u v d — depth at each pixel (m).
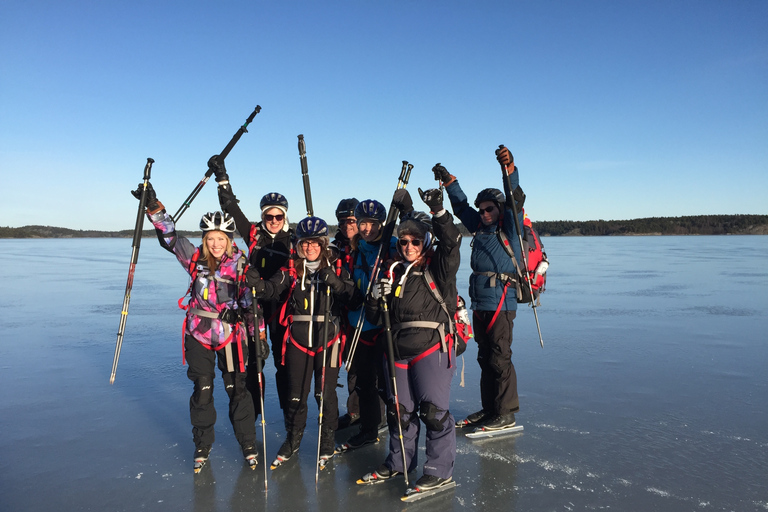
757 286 13.19
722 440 3.77
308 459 3.63
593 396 4.76
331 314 3.61
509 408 3.95
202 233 3.48
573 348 6.57
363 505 2.96
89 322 8.63
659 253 31.47
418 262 3.25
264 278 4.13
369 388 3.84
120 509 2.91
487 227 4.19
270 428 4.19
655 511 2.83
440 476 3.09
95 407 4.56
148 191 3.53
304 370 3.56
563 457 3.53
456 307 3.31
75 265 23.47
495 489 3.11
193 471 3.39
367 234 3.68
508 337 4.02
